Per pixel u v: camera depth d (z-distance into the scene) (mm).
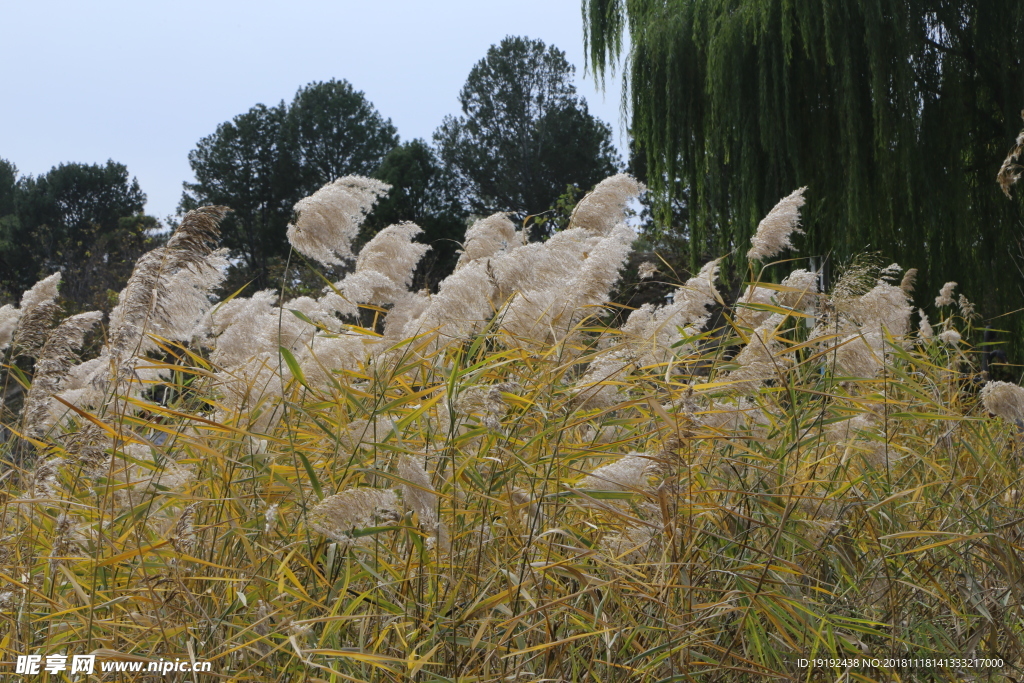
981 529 3219
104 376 2842
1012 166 5066
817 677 2889
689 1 14891
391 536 2885
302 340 3305
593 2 15617
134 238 29938
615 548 3074
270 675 2539
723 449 3322
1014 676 2943
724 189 14328
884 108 12531
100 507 2725
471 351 3289
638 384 3262
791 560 3080
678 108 14641
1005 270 12375
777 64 13539
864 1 12742
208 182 43688
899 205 12844
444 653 2625
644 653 2561
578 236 3496
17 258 39719
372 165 45219
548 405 3184
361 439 2727
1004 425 4332
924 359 4715
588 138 44469
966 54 13359
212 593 2611
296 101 45531
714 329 3865
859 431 3482
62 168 45812
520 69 45062
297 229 3268
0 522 2879
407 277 3873
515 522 2805
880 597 3193
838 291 3855
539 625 2604
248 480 2764
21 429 3096
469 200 45312
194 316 2875
